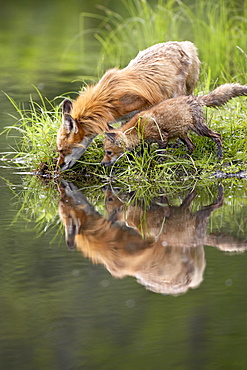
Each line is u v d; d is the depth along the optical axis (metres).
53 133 13.35
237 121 13.25
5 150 14.23
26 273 7.92
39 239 9.07
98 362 5.97
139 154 12.39
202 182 11.81
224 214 9.91
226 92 12.05
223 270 7.86
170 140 12.25
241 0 25.45
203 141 12.57
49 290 7.43
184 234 9.08
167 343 6.29
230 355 6.05
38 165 12.90
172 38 19.83
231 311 6.88
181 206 10.41
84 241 8.95
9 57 24.05
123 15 28.11
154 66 12.12
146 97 11.92
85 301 7.16
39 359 6.05
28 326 6.67
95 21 29.73
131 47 22.34
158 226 9.46
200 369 5.82
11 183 12.09
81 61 22.52
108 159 12.12
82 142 11.93
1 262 8.24
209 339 6.34
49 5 35.50
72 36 27.50
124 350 6.17
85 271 7.97
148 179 11.96
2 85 19.62
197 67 12.97
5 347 6.27
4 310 6.97
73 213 10.20
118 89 11.73
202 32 20.64
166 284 7.57
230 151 12.41
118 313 6.88
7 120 15.95
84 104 11.75
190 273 7.80
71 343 6.29
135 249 8.56
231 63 19.36
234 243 8.70
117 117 11.91
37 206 10.61
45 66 22.39
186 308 6.95
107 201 10.84
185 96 11.89
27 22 31.05
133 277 7.80
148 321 6.68
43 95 18.02
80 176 12.45
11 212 10.29
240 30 19.69
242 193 11.09
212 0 23.12
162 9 20.38
